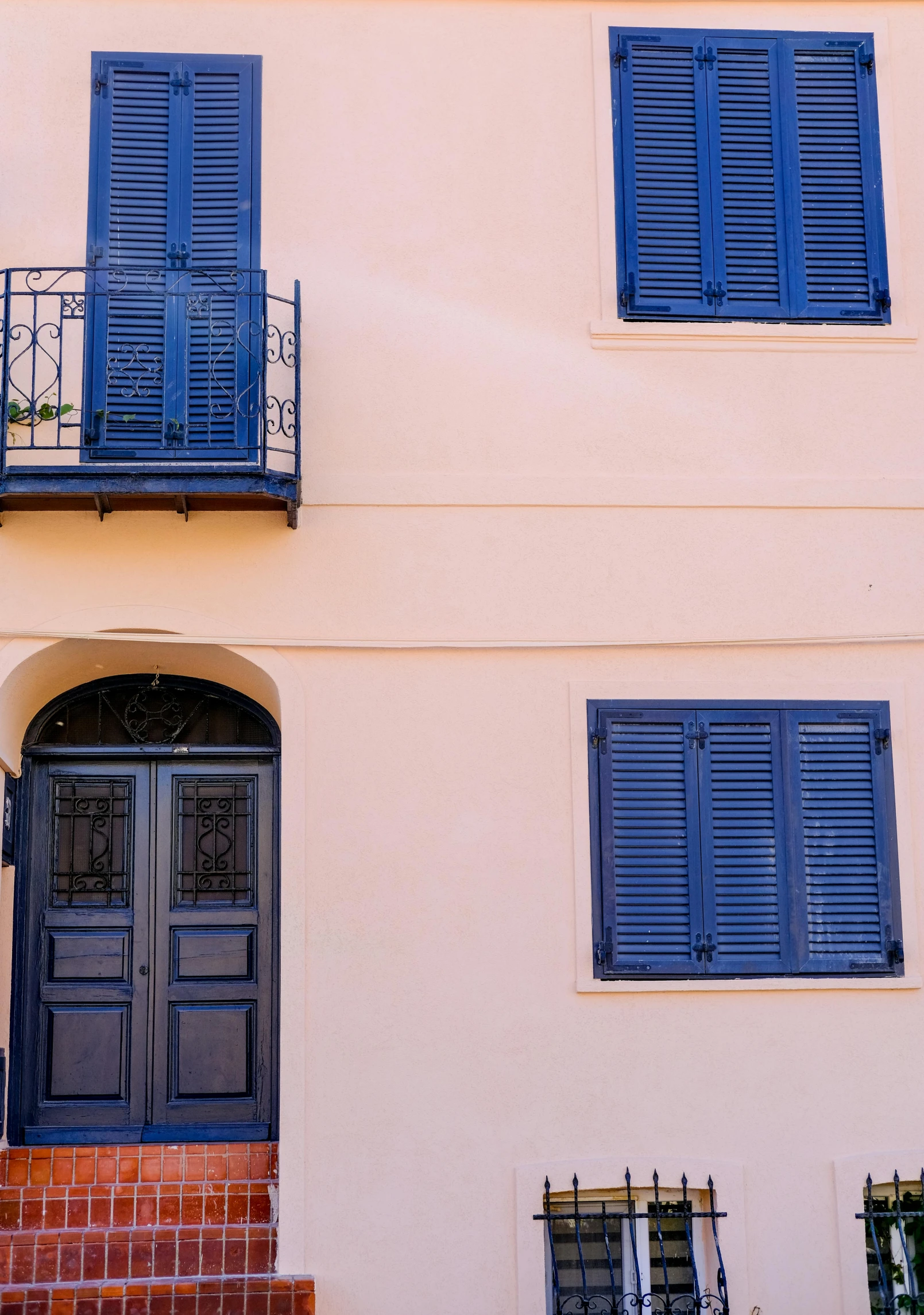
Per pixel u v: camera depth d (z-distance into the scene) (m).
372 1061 7.12
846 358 7.96
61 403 7.53
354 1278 6.91
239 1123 7.72
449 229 7.97
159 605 7.49
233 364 7.74
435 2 8.23
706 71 8.27
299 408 7.40
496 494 7.70
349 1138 7.04
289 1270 6.89
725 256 8.05
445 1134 7.07
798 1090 7.20
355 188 7.99
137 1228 7.14
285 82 8.09
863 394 7.92
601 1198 7.18
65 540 7.53
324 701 7.48
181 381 7.71
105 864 7.96
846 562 7.76
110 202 7.90
